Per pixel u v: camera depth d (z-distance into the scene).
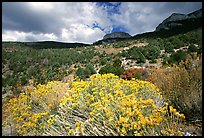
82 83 4.85
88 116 3.56
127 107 3.09
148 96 4.13
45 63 41.88
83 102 3.89
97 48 60.97
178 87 4.01
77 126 3.16
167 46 35.16
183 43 36.28
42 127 3.60
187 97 3.57
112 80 5.02
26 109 4.59
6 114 5.43
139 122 2.69
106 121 3.06
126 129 2.83
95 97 3.99
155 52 30.69
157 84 5.57
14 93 8.74
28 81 25.58
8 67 41.97
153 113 2.92
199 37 36.97
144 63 27.28
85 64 38.91
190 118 3.35
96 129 3.01
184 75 4.13
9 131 4.18
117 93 3.70
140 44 57.19
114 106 3.36
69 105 3.95
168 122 2.94
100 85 4.56
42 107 4.84
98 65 33.91
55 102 4.75
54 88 5.61
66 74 23.41
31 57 46.97
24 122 4.04
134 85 4.52
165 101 4.12
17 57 45.84
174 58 17.58
